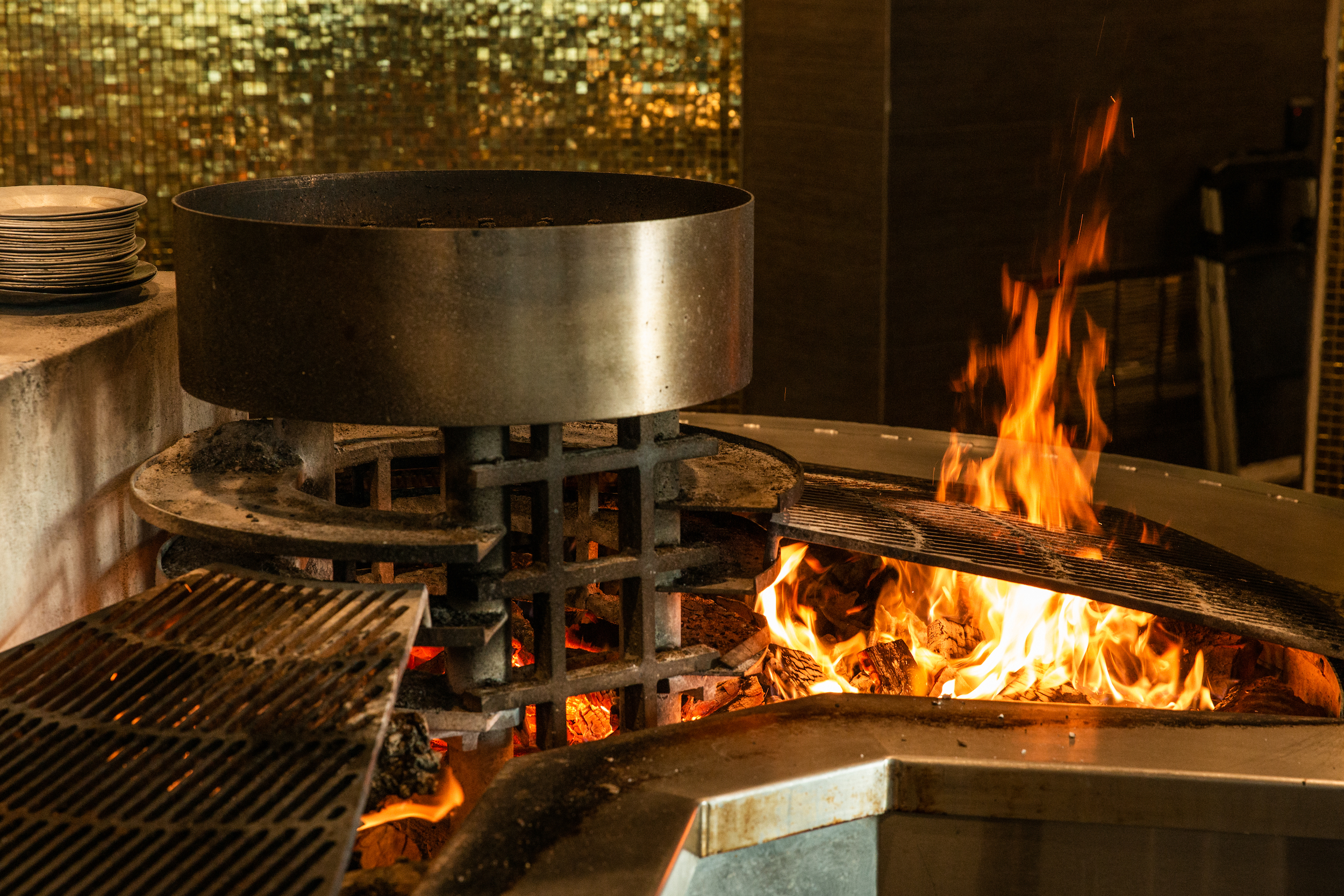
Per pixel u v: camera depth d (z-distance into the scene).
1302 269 4.25
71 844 1.24
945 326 3.80
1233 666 2.24
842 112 3.72
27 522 1.93
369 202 2.20
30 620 1.94
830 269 3.87
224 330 1.66
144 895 1.16
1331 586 2.18
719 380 1.72
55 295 2.27
